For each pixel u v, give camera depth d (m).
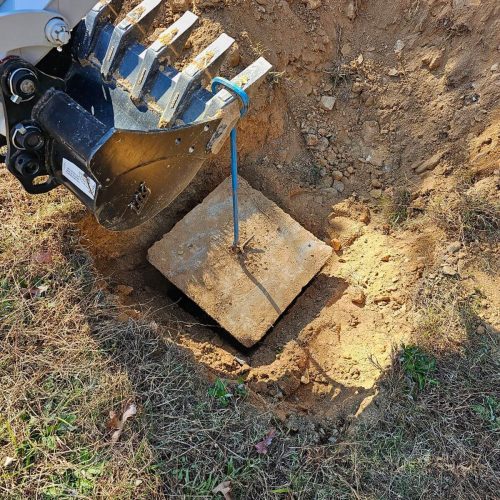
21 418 1.68
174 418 1.71
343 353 2.06
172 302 2.27
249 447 1.67
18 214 2.08
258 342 2.16
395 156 2.54
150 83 1.62
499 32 2.39
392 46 2.64
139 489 1.58
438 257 2.16
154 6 1.62
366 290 2.24
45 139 1.49
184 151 1.55
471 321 1.95
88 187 1.46
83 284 1.96
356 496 1.60
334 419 1.82
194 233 2.26
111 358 1.80
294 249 2.25
